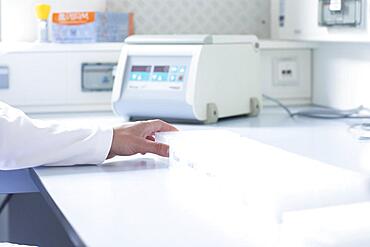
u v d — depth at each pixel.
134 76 1.83
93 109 2.06
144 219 0.84
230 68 1.84
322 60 2.19
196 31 2.38
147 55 1.82
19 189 1.29
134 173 1.17
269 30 2.43
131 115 1.86
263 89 2.20
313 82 2.26
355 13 1.69
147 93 1.79
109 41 2.13
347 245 0.70
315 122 1.81
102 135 1.27
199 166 1.07
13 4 2.13
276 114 2.01
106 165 1.26
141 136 1.33
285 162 1.01
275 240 0.74
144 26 2.32
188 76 1.73
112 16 2.13
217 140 1.25
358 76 1.97
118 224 0.81
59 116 1.96
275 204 0.80
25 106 1.99
